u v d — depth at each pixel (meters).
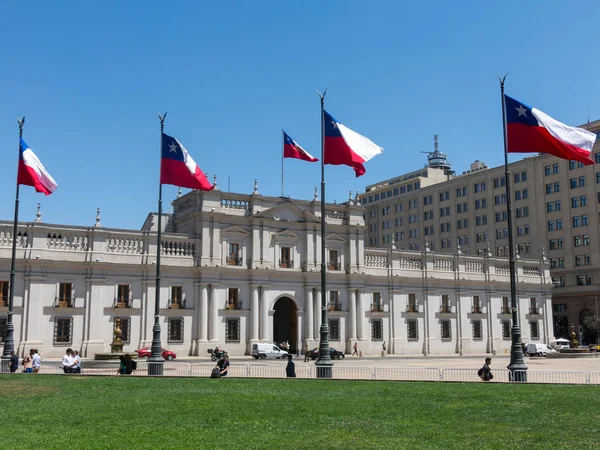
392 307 79.88
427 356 78.56
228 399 25.28
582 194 108.12
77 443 16.88
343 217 78.06
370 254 79.88
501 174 120.69
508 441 17.28
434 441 17.30
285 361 62.50
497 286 89.19
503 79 35.97
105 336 62.88
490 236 121.38
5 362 39.62
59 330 60.91
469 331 85.56
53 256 61.16
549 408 23.06
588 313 105.88
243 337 70.25
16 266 59.66
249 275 71.25
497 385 31.02
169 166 41.97
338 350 75.44
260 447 16.52
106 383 31.28
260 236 72.44
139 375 36.38
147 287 65.56
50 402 24.36
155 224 76.50
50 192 43.78
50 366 47.16
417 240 136.62
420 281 82.56
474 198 125.19
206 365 47.28
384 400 25.14
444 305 84.12
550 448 16.42
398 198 142.62
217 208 70.06
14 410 22.31
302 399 25.34
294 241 74.75
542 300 93.88
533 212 114.94
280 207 74.12
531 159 116.38
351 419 20.69
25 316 59.38
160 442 17.06
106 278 63.62
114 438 17.55
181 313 67.19
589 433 18.41
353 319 76.56
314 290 74.75
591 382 34.59
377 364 56.50
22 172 42.19
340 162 38.72
